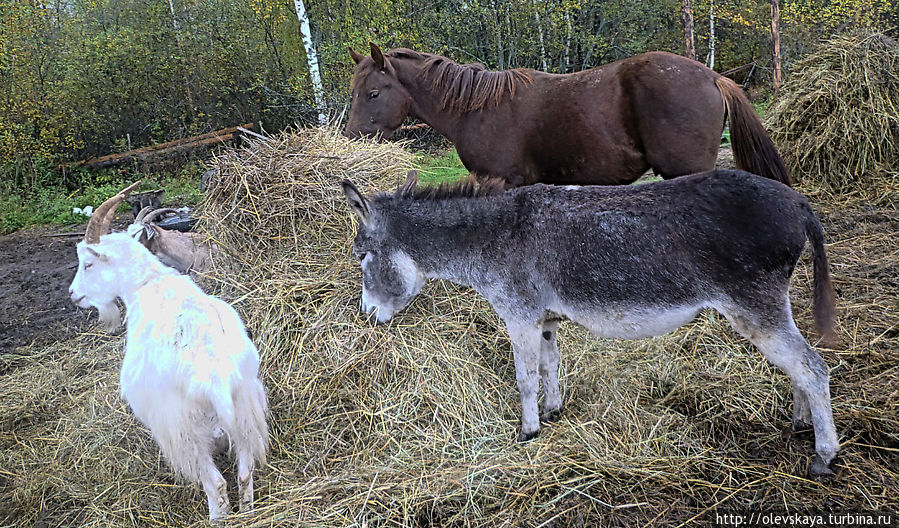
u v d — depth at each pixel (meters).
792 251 2.83
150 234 4.98
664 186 3.07
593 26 16.09
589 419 3.60
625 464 3.20
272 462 3.54
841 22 15.27
